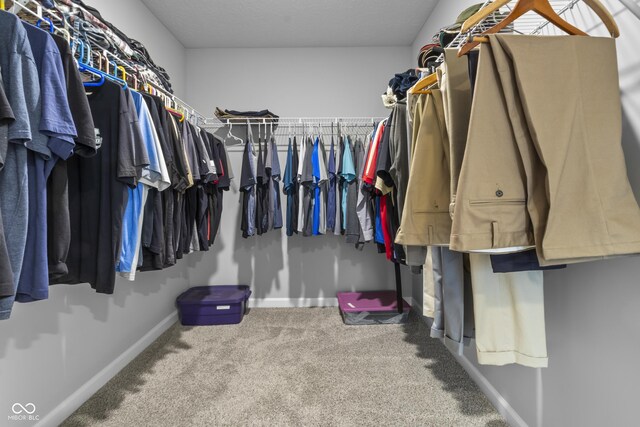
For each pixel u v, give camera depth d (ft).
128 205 3.69
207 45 8.82
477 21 2.36
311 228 7.65
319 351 6.11
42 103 2.43
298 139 8.92
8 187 2.29
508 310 3.00
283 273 8.95
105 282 3.27
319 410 4.36
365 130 8.91
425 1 6.99
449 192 2.91
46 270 2.52
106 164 3.38
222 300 7.55
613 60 2.21
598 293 2.82
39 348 4.00
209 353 6.06
